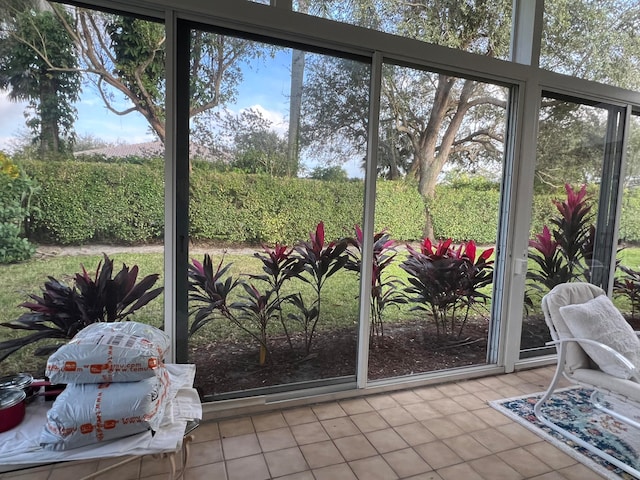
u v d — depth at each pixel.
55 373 1.20
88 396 1.19
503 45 2.74
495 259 2.86
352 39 2.19
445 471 1.79
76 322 1.93
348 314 2.47
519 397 2.53
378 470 1.78
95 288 1.94
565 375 2.17
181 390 1.54
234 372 2.24
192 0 1.86
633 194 3.45
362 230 2.43
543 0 2.66
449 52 2.44
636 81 3.23
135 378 1.25
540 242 3.05
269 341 2.30
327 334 2.44
